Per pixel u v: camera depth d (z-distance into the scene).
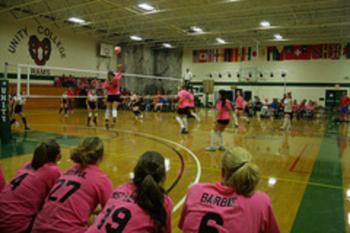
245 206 1.60
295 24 16.55
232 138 9.05
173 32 19.56
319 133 10.79
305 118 17.84
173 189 4.18
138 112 14.46
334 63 20.33
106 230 1.59
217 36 20.44
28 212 2.21
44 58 17.44
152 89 24.11
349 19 15.58
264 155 6.71
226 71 23.69
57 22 17.59
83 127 10.33
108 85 9.95
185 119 9.75
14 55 15.92
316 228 3.08
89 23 16.62
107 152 6.50
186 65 25.12
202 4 13.07
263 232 1.66
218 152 6.80
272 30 18.28
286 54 21.67
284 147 7.75
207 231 1.57
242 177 1.62
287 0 13.29
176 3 14.25
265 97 22.38
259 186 4.48
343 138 9.54
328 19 15.67
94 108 11.09
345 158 6.52
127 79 22.53
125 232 1.58
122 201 1.70
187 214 1.70
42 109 17.33
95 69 20.69
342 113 16.16
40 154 2.35
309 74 21.08
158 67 24.95
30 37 16.62
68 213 1.94
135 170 1.79
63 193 2.01
